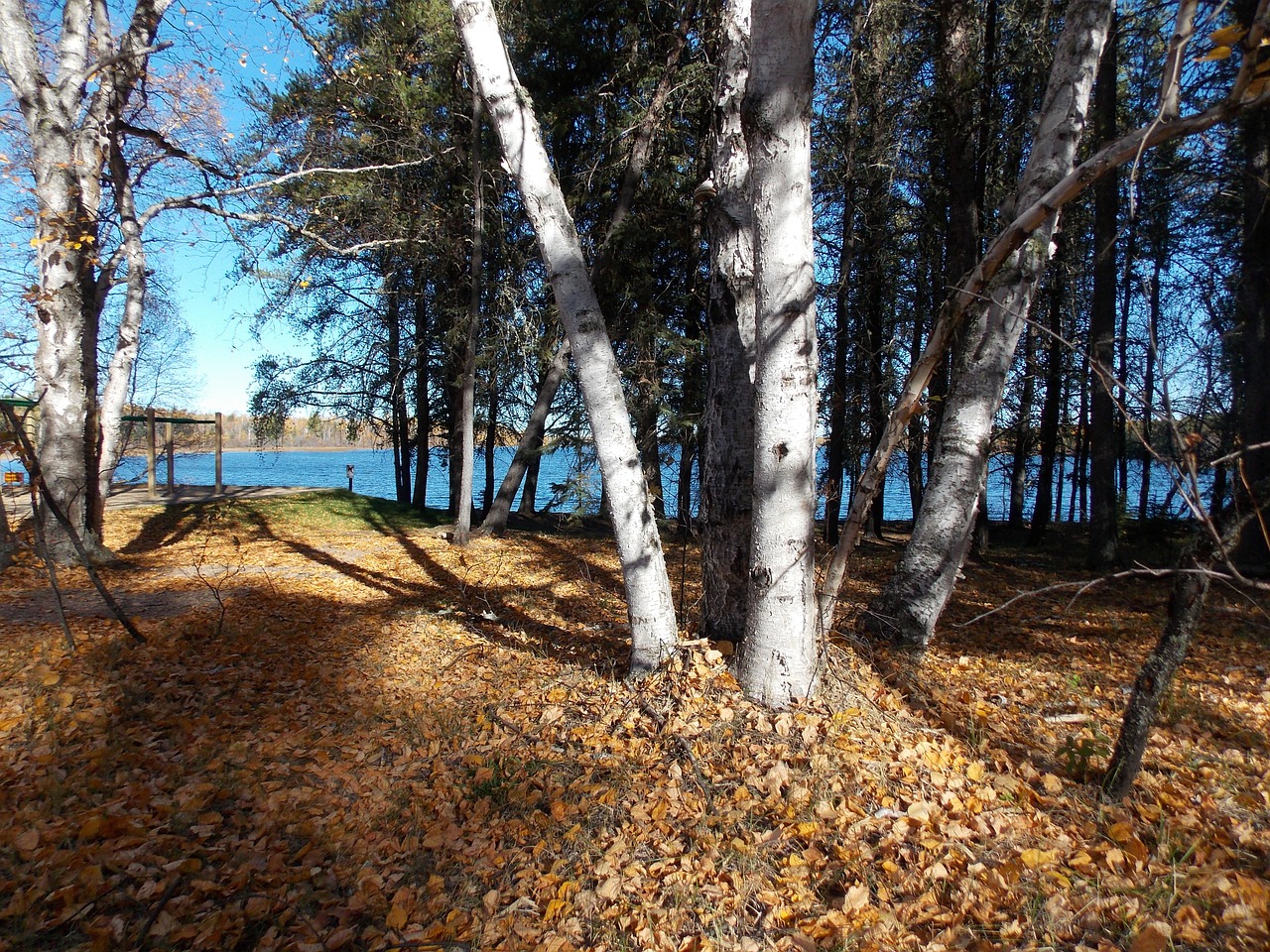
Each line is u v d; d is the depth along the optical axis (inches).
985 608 367.6
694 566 450.0
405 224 593.9
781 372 165.3
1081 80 211.0
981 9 468.4
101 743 180.7
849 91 471.2
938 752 160.9
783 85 156.6
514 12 556.1
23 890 121.6
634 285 565.0
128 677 230.2
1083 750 154.9
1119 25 397.7
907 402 158.9
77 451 409.4
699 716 175.0
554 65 618.5
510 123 190.9
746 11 199.6
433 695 225.1
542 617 331.9
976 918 110.3
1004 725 188.9
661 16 577.9
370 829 148.6
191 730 195.0
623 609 346.3
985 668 251.8
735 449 199.2
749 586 178.9
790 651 173.8
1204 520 90.4
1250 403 355.3
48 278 382.9
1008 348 229.3
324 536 606.9
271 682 238.5
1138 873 118.3
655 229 560.4
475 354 613.3
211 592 371.9
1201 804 143.1
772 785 147.5
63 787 155.5
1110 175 431.5
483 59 188.2
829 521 607.8
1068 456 913.5
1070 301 601.9
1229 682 230.5
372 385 818.8
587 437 545.3
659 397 522.0
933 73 443.5
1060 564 535.5
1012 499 787.4
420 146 574.2
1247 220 358.6
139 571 421.1
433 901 125.4
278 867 134.0
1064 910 109.9
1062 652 276.1
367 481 1441.9
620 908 119.9
